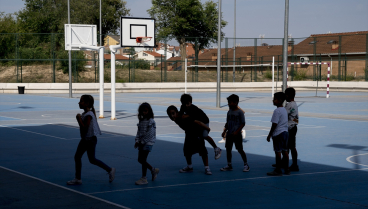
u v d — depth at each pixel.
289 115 8.27
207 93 43.94
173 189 6.82
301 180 7.50
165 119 18.70
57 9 70.38
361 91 45.34
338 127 16.11
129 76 44.97
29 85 41.94
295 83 48.69
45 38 43.47
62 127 15.68
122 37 18.25
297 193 6.60
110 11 74.94
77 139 12.62
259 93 43.66
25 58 43.16
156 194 6.49
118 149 10.91
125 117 19.67
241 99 33.50
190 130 8.00
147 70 48.19
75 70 43.62
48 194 6.43
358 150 10.89
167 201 6.09
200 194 6.51
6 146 11.29
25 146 11.30
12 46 44.66
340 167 8.70
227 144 8.27
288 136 7.90
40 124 16.66
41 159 9.46
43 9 73.75
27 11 75.56
